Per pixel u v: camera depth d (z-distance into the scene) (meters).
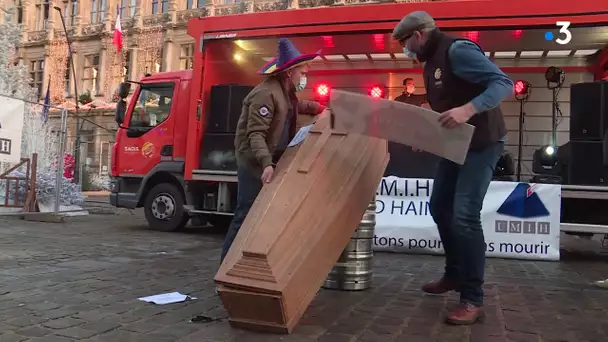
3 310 3.44
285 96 3.69
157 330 3.09
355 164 3.69
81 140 32.53
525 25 6.42
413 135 3.19
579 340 3.06
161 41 31.31
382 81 9.13
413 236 7.00
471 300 3.38
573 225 6.74
